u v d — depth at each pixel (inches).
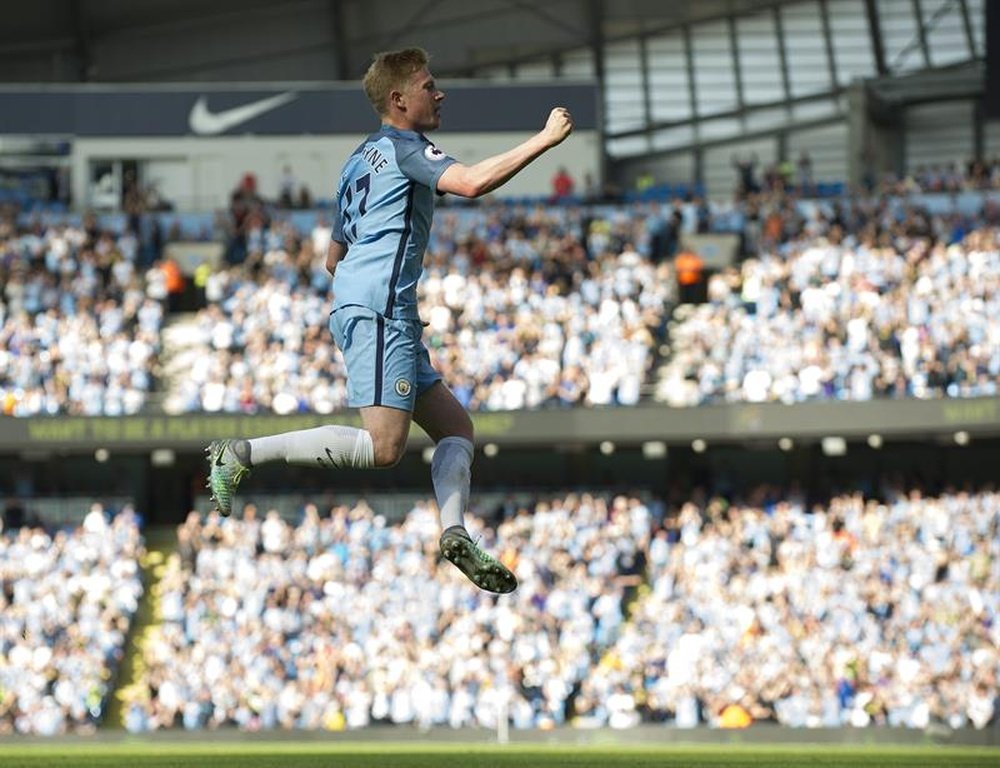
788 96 2903.5
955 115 2596.0
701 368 1825.8
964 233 1963.6
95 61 2827.3
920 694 1460.4
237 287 1991.9
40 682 1553.9
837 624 1534.2
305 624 1609.3
